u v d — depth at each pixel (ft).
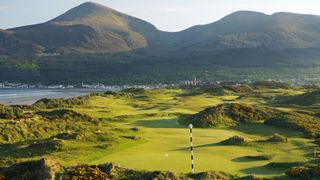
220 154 123.44
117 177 85.46
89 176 83.56
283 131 187.62
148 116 245.04
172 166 101.86
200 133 177.06
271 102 327.06
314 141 157.69
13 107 254.88
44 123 189.78
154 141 150.61
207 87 504.02
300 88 521.65
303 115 218.79
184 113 260.42
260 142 148.87
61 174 83.30
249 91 448.65
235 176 92.22
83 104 320.09
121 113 263.08
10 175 84.84
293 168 96.12
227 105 234.79
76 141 138.00
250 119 217.56
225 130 193.98
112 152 124.57
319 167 94.79
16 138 168.76
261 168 106.32
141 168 99.45
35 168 85.61
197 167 101.91
